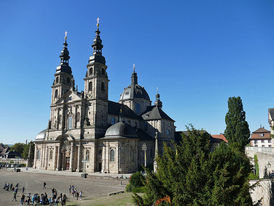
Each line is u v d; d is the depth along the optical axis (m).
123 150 75.12
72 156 82.56
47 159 91.88
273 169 34.00
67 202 39.50
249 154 49.38
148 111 105.69
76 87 91.75
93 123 81.38
